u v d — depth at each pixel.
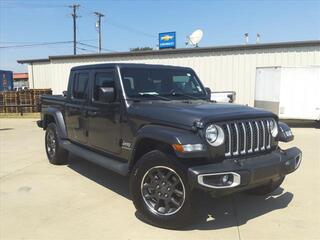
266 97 14.81
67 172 6.93
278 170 4.30
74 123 6.65
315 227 4.29
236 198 5.30
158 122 4.39
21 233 4.20
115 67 5.32
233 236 4.05
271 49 17.12
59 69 21.70
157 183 4.30
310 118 14.10
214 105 4.78
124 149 5.04
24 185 6.11
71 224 4.44
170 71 5.79
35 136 12.20
